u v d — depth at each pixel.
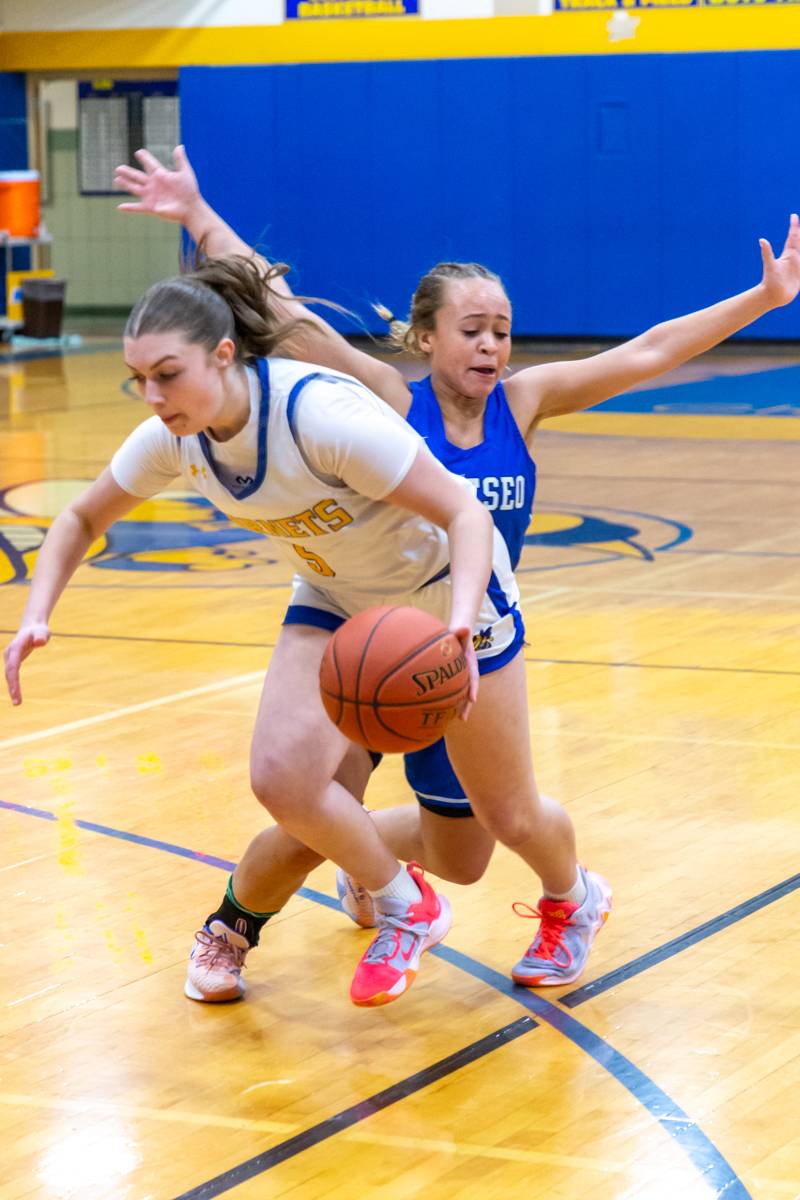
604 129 22.80
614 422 16.55
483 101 23.20
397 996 3.55
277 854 3.73
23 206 24.58
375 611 3.19
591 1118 3.27
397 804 5.33
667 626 7.92
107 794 5.51
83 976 4.05
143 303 3.12
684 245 22.80
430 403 3.69
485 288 3.61
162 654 7.48
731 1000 3.85
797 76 21.95
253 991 3.99
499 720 3.57
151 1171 3.09
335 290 24.33
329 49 23.83
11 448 14.52
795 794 5.38
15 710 6.57
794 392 18.77
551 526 10.87
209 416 3.18
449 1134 3.22
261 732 3.47
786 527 10.68
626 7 22.42
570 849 3.88
